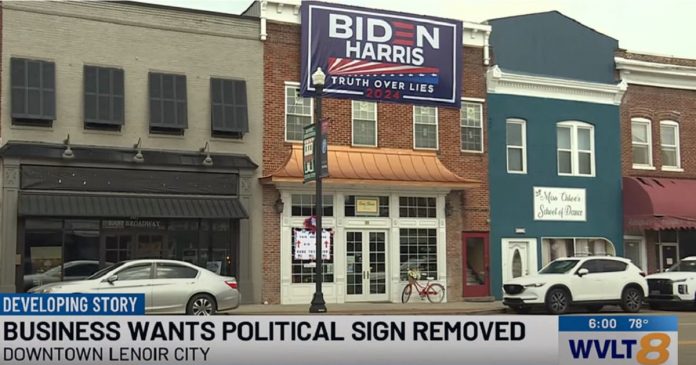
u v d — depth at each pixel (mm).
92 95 19344
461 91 23938
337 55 22156
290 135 21797
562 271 19859
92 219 19328
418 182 22359
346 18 22328
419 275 22859
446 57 23578
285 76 21828
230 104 20844
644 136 27031
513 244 24500
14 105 18453
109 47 19812
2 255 18172
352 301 22109
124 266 15484
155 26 20344
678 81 27531
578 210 25500
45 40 19109
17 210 18250
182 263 16016
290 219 21516
